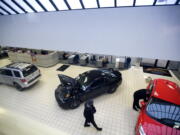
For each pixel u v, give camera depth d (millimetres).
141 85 6992
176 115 3482
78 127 4477
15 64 6934
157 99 3893
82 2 3176
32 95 6363
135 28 2328
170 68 8984
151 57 2441
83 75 6074
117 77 6266
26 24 3148
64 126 4527
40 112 5207
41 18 2973
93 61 10594
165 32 2191
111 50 2648
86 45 2801
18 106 5582
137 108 5102
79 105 5492
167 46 2277
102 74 5980
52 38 3066
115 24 2424
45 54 9688
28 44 3428
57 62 10617
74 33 2814
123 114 4984
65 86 5199
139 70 8930
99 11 2424
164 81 4840
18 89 6793
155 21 2174
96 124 4543
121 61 9062
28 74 6531
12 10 3500
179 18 2053
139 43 2416
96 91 5594
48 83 7473
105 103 5598
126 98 5914
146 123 3416
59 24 2855
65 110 5270
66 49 3064
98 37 2660
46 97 6176
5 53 13016
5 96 6312
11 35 3490
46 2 3350
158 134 3119
